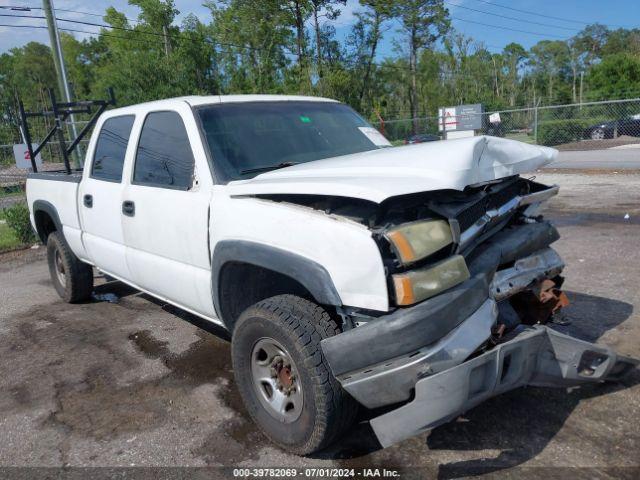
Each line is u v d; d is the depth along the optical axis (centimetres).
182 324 506
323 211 268
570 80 9606
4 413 359
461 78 6369
